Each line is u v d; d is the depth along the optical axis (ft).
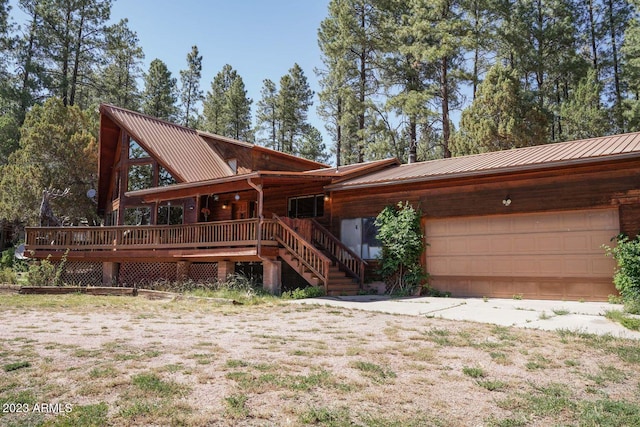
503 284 40.83
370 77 105.09
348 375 16.46
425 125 97.40
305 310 32.55
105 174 79.71
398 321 27.76
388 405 13.74
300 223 48.67
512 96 74.33
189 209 65.16
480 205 42.09
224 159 73.77
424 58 84.99
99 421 11.94
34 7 111.14
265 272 46.60
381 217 46.96
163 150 69.00
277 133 152.35
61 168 77.15
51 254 57.26
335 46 100.07
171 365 17.10
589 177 36.81
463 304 36.04
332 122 120.98
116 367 16.76
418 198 45.91
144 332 24.11
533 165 37.55
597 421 12.78
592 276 36.70
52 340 21.67
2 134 97.09
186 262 52.42
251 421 12.28
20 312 31.45
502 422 12.67
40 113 87.25
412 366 17.80
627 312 29.58
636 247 33.45
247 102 148.97
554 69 93.50
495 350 20.40
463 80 92.17
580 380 16.57
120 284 55.93
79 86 123.95
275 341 21.85
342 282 46.06
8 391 14.26
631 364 18.45
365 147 99.91
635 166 34.86
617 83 98.73
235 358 18.39
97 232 56.29
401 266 45.73
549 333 23.94
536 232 39.55
